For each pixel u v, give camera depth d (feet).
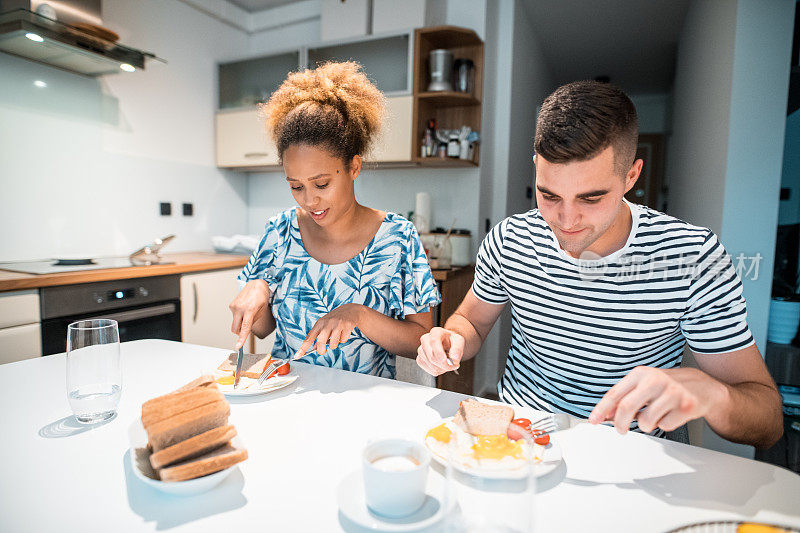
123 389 2.82
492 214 9.78
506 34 9.37
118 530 1.58
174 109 9.13
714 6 6.81
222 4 10.00
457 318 3.77
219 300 8.02
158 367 3.22
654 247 2.90
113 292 6.32
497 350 9.62
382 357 3.92
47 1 6.10
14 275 5.53
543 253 3.19
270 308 4.15
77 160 7.51
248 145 9.63
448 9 8.68
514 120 9.98
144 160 8.60
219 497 1.78
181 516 1.66
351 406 2.61
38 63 6.89
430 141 8.13
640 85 16.48
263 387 2.75
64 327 5.77
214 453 1.87
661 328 3.00
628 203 3.05
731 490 1.87
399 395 2.77
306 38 10.22
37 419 2.40
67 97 7.30
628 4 9.85
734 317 2.72
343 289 3.86
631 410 1.92
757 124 5.28
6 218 6.67
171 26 8.97
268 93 9.65
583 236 2.54
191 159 9.57
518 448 1.49
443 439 2.15
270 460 2.04
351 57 8.62
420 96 7.86
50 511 1.67
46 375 3.04
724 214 5.48
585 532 1.61
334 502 1.76
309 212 3.53
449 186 9.00
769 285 5.35
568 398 3.40
